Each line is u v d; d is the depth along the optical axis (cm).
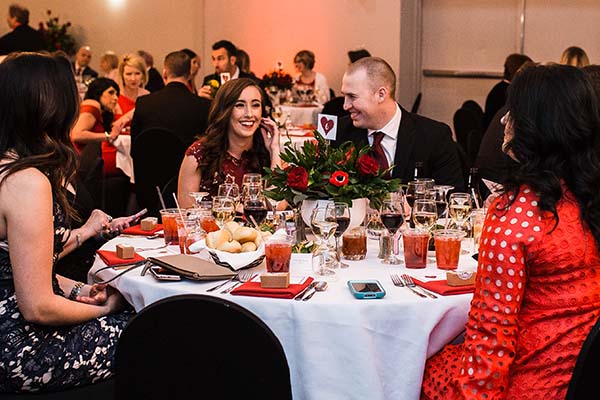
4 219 247
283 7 1083
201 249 280
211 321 191
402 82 1027
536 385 211
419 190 325
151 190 572
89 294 286
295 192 289
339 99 800
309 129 743
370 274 266
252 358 192
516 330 210
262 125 397
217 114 385
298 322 235
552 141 205
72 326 264
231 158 391
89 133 655
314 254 272
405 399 239
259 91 385
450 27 1041
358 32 1041
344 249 286
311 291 245
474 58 1035
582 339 209
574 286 209
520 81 210
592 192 206
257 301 239
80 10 1209
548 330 210
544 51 998
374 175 287
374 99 391
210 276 256
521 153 208
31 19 1232
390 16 1019
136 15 1191
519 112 208
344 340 234
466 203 298
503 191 213
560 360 210
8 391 254
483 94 1037
